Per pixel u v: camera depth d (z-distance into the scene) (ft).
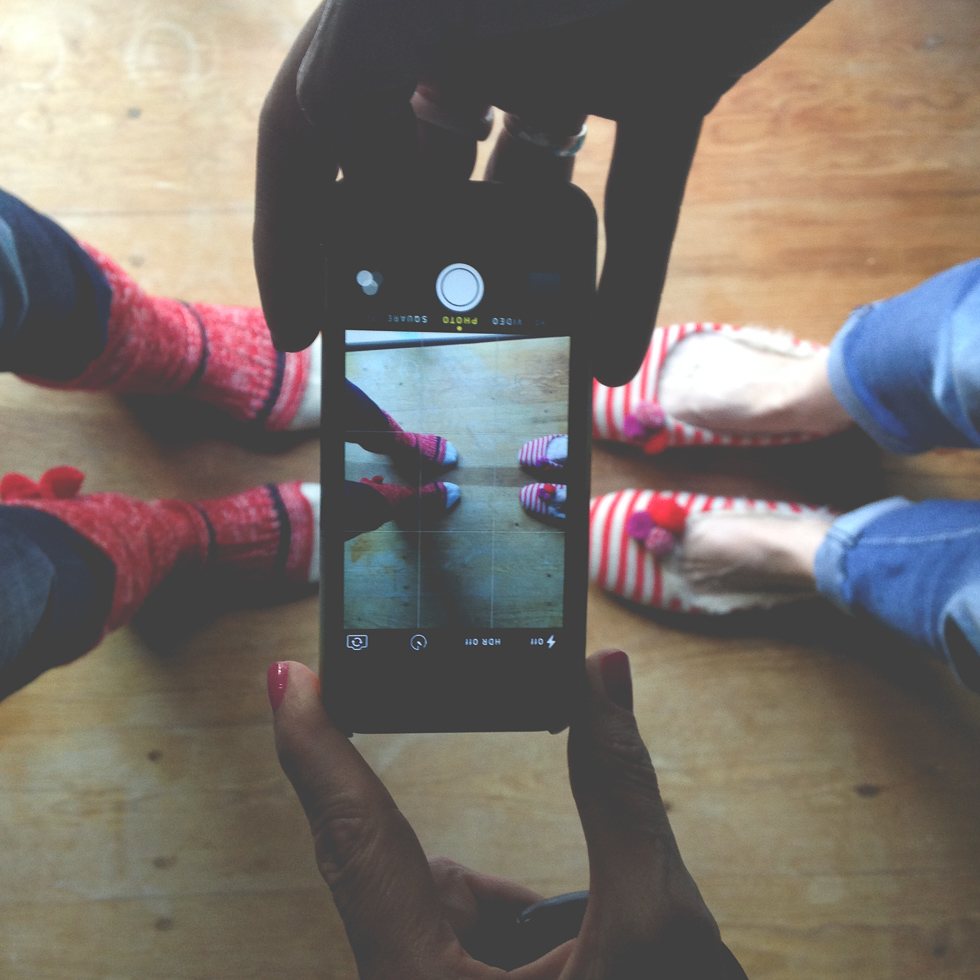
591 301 1.75
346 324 1.73
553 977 1.56
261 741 3.18
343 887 1.60
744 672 3.30
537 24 1.28
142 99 3.23
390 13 1.20
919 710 3.29
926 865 3.24
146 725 3.17
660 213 1.77
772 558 3.14
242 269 3.26
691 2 1.28
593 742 1.67
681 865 1.57
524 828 3.18
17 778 3.13
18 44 3.21
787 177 3.35
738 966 1.66
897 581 2.60
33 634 2.06
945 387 2.21
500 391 1.76
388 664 1.76
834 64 3.35
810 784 3.26
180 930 3.10
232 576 3.15
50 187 3.21
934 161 3.37
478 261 1.74
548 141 1.80
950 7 3.35
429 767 3.19
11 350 2.17
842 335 2.74
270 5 3.25
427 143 1.91
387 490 1.76
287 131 1.63
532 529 1.78
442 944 1.56
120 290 2.50
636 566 3.25
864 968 3.19
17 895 3.09
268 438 3.31
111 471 3.23
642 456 3.42
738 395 3.15
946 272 2.33
